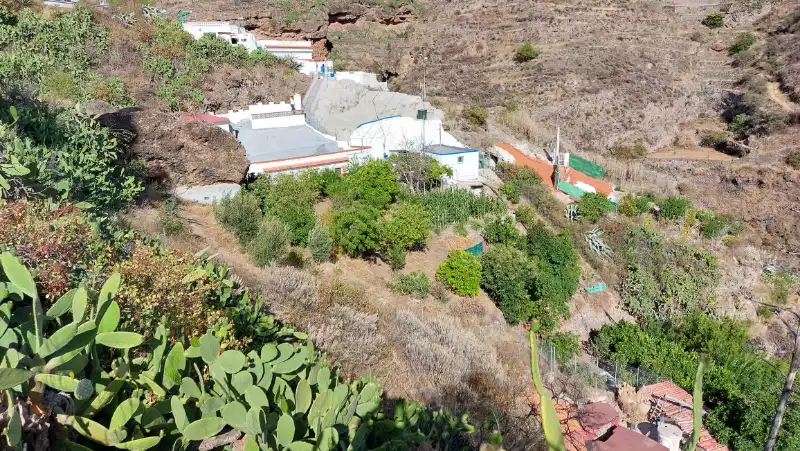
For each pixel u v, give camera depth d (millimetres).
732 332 20250
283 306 11195
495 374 12695
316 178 20578
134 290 5523
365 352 10672
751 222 32625
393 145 26109
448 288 18422
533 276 19312
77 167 11125
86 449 2770
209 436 3250
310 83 32594
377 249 18422
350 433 3965
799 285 26484
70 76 20922
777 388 16109
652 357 18297
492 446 4488
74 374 3035
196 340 4223
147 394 3496
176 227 14242
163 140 17062
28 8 25750
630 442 11820
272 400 3850
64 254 5539
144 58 26766
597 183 30672
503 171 28359
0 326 3078
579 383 15445
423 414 5324
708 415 15352
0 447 2500
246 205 16594
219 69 29469
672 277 23969
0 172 7516
